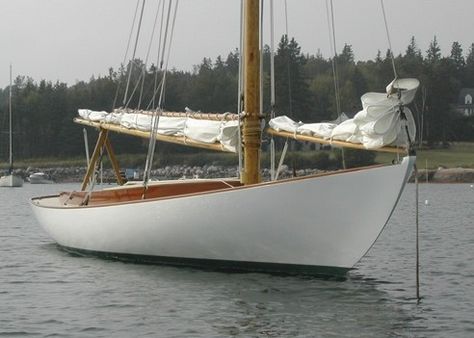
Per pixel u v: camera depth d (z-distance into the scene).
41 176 93.69
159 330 9.90
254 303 11.28
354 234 12.12
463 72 140.38
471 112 119.81
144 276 13.46
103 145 18.20
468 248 19.66
